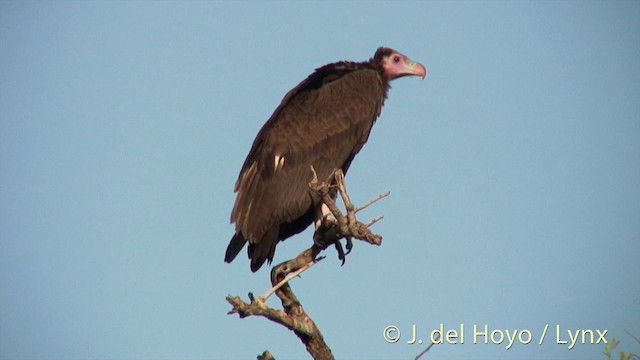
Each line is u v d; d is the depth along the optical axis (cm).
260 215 1472
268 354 1220
